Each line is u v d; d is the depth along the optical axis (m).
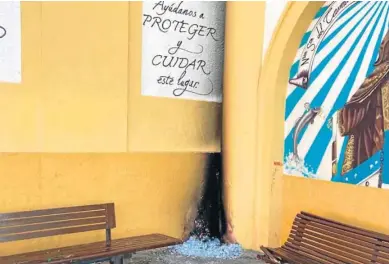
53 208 3.67
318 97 3.87
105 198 4.19
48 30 3.71
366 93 3.36
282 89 4.29
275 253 3.65
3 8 3.52
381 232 3.22
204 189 4.78
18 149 3.64
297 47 4.13
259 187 4.41
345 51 3.58
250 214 4.49
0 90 3.54
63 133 3.83
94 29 3.92
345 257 3.28
